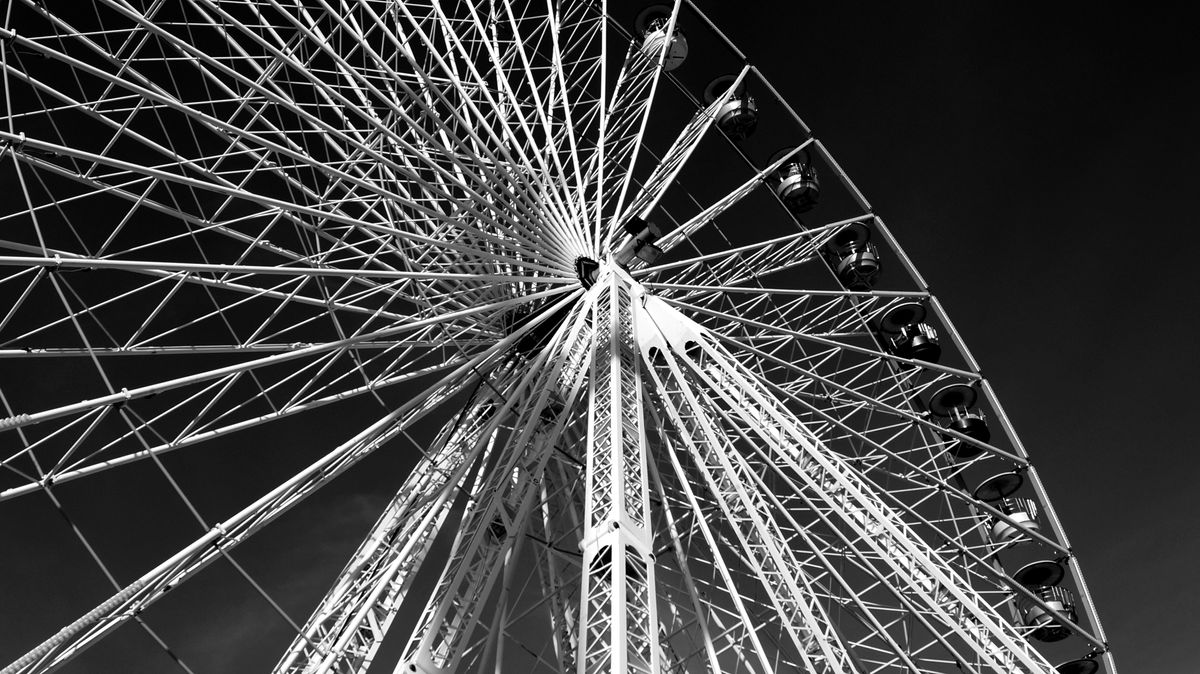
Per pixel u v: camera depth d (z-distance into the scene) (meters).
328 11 16.42
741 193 30.78
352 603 19.73
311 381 18.27
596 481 20.05
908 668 20.77
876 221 31.61
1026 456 28.20
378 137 21.66
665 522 24.48
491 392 24.56
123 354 15.66
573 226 26.55
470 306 23.70
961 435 27.28
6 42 13.75
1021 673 21.27
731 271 29.88
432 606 20.52
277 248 17.91
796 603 20.55
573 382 24.62
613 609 17.14
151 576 15.09
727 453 23.14
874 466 25.00
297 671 18.50
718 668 21.12
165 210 15.98
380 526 21.52
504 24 29.16
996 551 27.22
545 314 24.38
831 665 19.89
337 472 18.97
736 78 32.19
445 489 21.17
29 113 14.41
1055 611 25.48
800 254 30.86
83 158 14.53
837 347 27.70
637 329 24.91
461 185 20.11
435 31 26.70
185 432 16.14
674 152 30.69
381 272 18.06
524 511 21.72
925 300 30.73
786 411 23.64
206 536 16.09
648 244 26.28
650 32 32.84
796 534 22.48
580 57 30.25
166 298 16.14
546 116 28.38
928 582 22.42
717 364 24.59
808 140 32.00
